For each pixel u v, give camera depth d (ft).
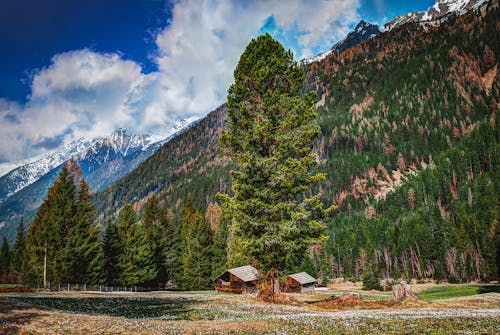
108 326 52.70
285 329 55.36
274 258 105.19
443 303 109.40
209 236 301.63
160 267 287.69
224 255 285.84
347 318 68.39
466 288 274.98
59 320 55.42
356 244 520.01
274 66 111.96
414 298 109.19
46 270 183.52
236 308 91.09
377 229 559.79
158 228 302.04
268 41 115.85
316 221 102.42
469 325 57.06
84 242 195.11
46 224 189.88
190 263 277.85
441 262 419.95
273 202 104.83
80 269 196.95
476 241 430.20
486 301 114.11
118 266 238.07
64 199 196.65
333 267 507.71
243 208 102.12
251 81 114.21
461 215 520.01
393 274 447.42
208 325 59.26
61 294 142.00
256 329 55.26
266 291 111.04
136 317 72.59
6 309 64.69
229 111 113.60
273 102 107.86
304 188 104.83
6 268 313.12
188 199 361.71
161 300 113.60
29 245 213.66
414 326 56.85
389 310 91.25
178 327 55.42
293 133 104.22
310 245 105.09
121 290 231.50
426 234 462.60
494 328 53.62
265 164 101.81
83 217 200.13
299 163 100.01
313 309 95.96
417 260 465.88
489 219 458.91
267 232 101.45
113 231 244.01
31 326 48.44
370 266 442.09
